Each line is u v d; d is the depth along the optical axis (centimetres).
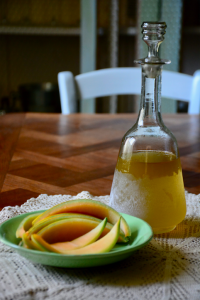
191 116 172
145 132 66
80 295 48
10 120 161
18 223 59
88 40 319
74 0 367
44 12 368
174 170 65
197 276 52
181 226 69
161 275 52
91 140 130
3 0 360
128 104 409
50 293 48
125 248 53
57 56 400
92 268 53
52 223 54
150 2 326
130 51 399
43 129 145
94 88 188
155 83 65
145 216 64
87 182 92
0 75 395
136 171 64
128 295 48
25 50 394
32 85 355
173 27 329
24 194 83
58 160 108
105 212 58
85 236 54
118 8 333
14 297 47
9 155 112
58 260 49
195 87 186
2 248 58
